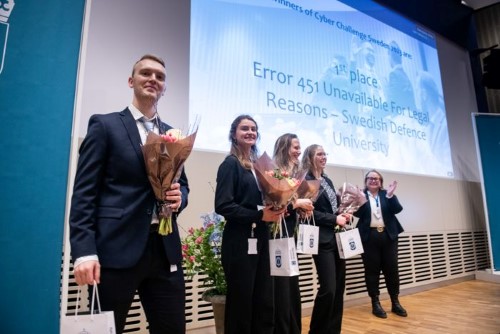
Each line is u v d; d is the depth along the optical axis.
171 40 2.52
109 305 0.96
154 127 1.20
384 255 2.82
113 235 0.99
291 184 1.40
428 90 4.60
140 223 1.04
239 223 1.48
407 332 2.27
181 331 1.06
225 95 2.70
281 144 1.97
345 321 2.58
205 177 2.45
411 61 4.49
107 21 2.27
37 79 1.12
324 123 3.31
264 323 1.45
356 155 3.51
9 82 1.08
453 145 4.76
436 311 2.82
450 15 5.11
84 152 1.03
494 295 3.43
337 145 3.37
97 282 0.91
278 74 3.07
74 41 1.20
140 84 1.17
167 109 2.41
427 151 4.33
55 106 1.14
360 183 3.40
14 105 1.08
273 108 2.96
